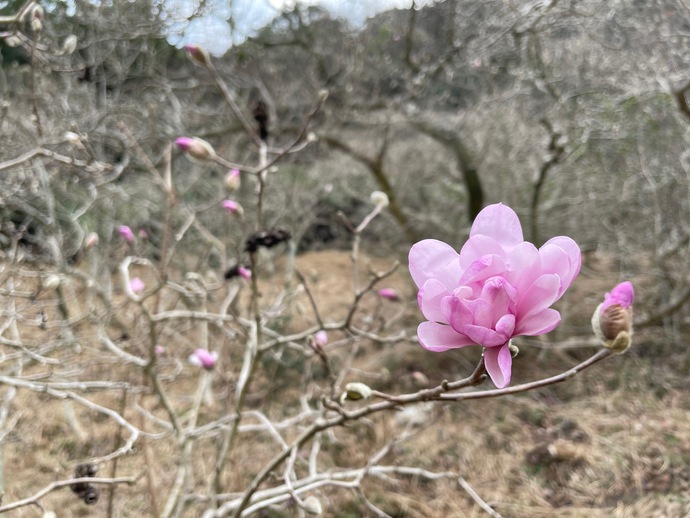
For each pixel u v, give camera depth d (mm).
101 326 2238
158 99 4668
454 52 4105
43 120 3424
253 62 5051
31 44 2080
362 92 5230
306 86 5289
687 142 3254
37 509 2516
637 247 3910
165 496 2631
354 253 1894
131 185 4867
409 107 4570
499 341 686
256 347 1767
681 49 3021
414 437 3080
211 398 3166
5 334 3320
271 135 4719
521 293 705
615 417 3072
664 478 2549
